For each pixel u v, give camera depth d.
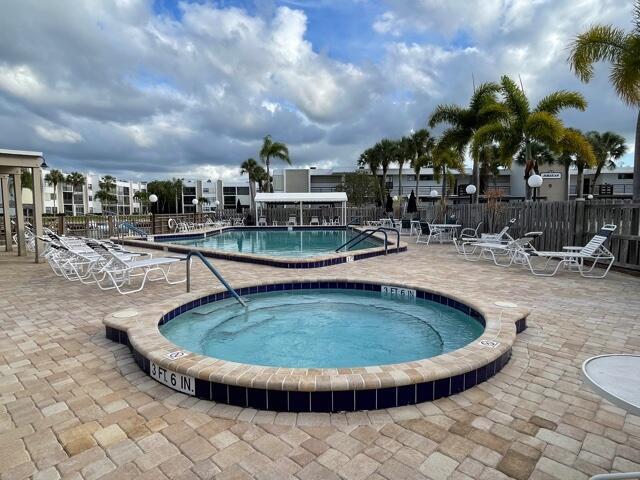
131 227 16.95
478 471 2.07
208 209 74.25
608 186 36.62
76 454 2.23
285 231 26.05
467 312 5.20
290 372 2.85
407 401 2.77
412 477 2.03
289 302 6.32
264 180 46.53
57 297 6.07
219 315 5.63
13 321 4.80
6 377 3.24
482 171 30.62
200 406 2.78
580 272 7.61
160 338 3.60
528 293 6.06
